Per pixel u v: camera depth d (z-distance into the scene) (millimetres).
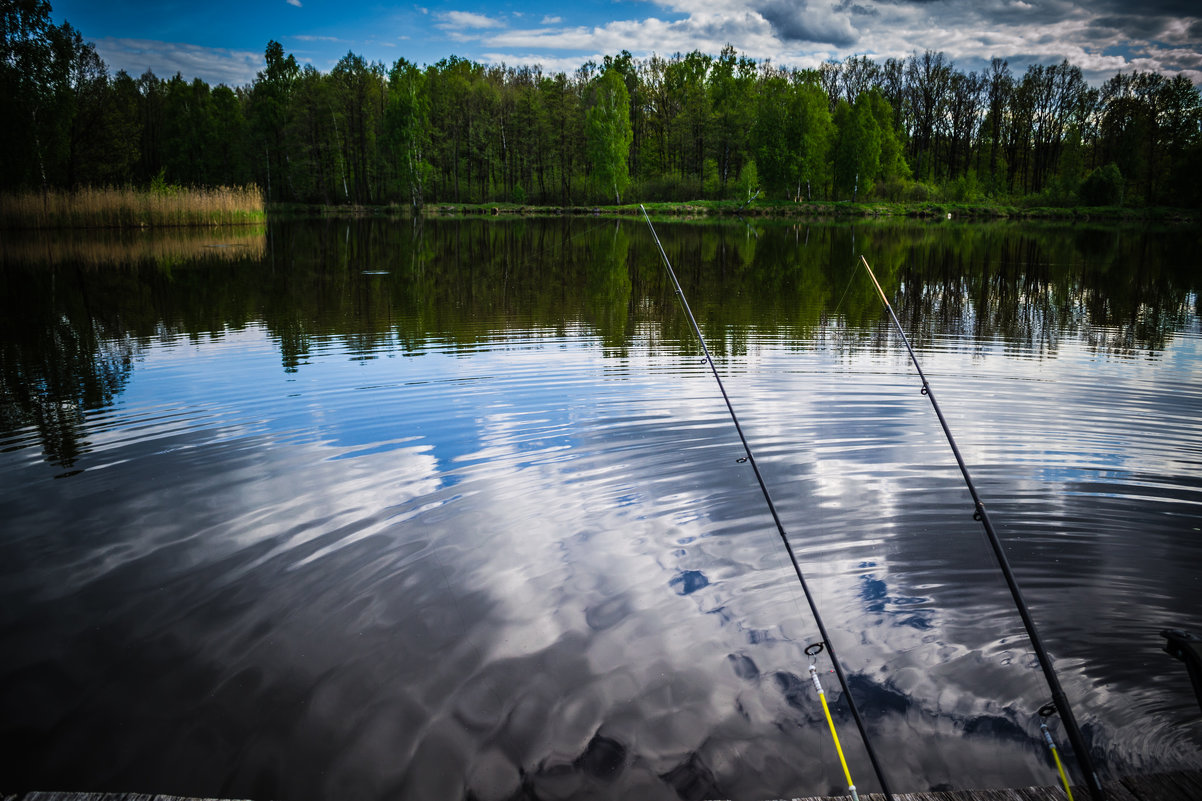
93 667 3074
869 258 22609
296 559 3949
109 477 5129
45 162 37906
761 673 3029
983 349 9469
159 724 2744
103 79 45094
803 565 3898
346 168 66562
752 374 8047
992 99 70688
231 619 3398
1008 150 71688
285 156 63344
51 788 2459
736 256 23531
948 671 3057
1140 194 61562
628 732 2689
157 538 4195
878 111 64375
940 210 58750
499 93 67812
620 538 4215
